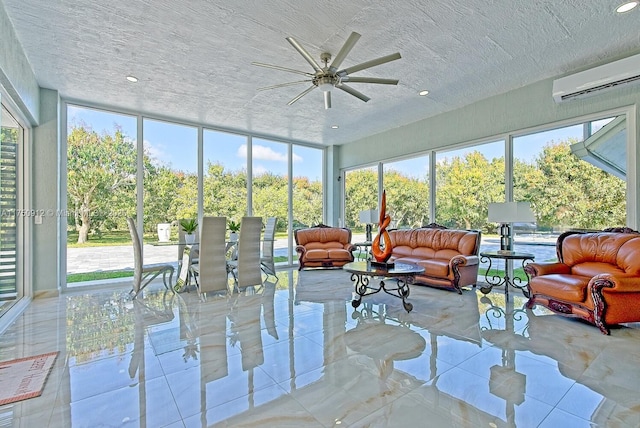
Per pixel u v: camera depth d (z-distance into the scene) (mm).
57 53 3500
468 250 4902
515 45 3414
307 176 7867
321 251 6531
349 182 7898
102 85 4348
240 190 6676
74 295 4508
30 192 4250
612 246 3420
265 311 3676
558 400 1883
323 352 2553
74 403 1863
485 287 4508
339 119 5961
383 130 6777
